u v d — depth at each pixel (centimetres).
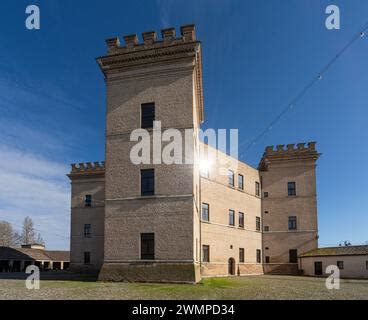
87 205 5672
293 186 5247
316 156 5203
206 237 3997
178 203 2869
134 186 2986
